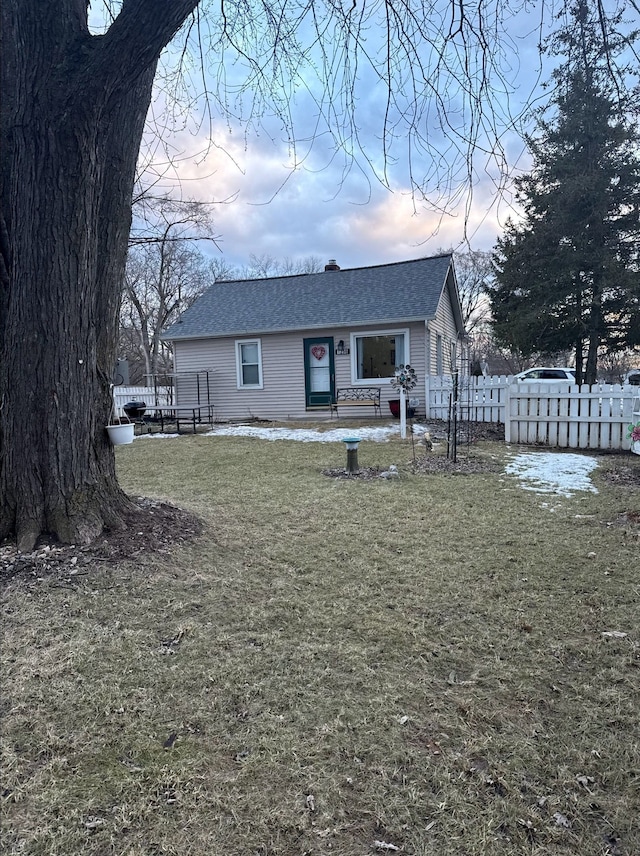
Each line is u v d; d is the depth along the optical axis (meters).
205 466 7.63
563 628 2.78
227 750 1.89
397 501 5.36
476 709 2.12
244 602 3.07
